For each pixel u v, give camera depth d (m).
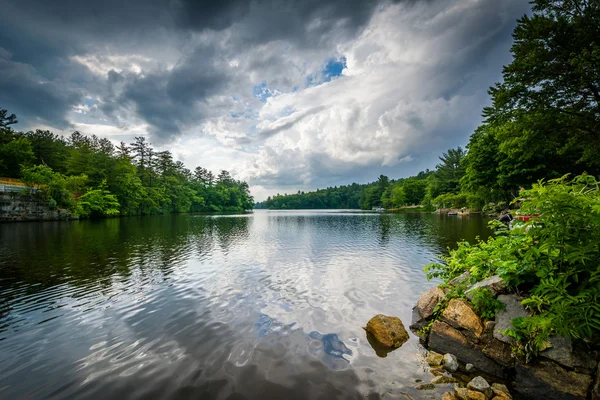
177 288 8.81
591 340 3.58
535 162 26.23
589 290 3.53
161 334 5.62
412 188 88.38
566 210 3.71
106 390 3.88
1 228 26.69
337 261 12.59
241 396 3.70
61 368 4.46
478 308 4.88
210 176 110.38
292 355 4.74
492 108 26.80
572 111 17.09
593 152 17.36
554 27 15.34
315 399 3.61
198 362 4.56
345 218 50.66
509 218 10.73
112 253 14.74
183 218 51.69
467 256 6.49
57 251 15.12
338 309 6.93
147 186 66.94
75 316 6.62
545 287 4.02
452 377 4.10
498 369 4.15
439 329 4.96
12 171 40.81
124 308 7.13
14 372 4.37
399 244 17.02
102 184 46.66
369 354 4.77
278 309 6.96
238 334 5.58
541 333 3.77
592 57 14.10
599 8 14.71
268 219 50.09
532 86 17.66
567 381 3.54
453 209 56.66
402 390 3.78
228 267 11.68
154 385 3.96
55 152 50.28
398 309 6.89
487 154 31.41
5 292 8.47
